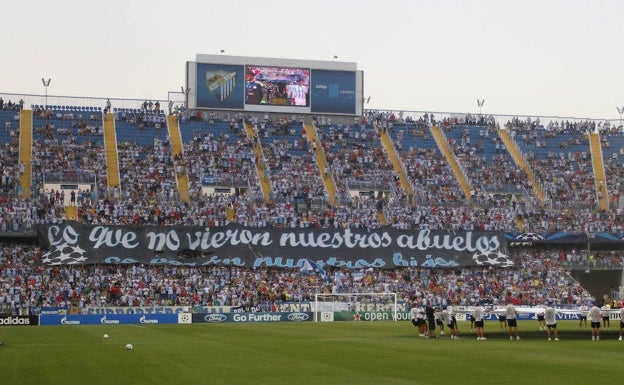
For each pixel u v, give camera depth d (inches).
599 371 1347.2
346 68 4766.2
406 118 4859.7
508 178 4463.6
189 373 1344.7
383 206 4121.6
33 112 4335.6
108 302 3356.3
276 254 3732.8
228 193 4106.8
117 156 4173.2
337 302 3393.2
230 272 3634.4
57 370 1408.7
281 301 3479.3
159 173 4109.3
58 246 3533.5
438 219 4072.3
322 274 3708.2
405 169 4407.0
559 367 1408.7
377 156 4495.6
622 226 4156.0
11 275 3385.8
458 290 3718.0
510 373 1325.0
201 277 3572.8
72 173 3966.5
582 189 4446.4
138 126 4411.9
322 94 4726.9
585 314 2469.2
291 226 3843.5
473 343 1982.0
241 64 4653.1
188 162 4207.7
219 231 3735.2
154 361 1542.8
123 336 2288.4
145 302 3383.4
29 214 3659.0
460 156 4584.2
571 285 3841.0
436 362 1501.0
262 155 4362.7
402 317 3444.9
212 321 3225.9
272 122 4650.6
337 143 4552.2
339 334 2359.7
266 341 2064.5
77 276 3452.3
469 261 3865.7
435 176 4402.1
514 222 4121.6
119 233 3631.9
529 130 4879.4
